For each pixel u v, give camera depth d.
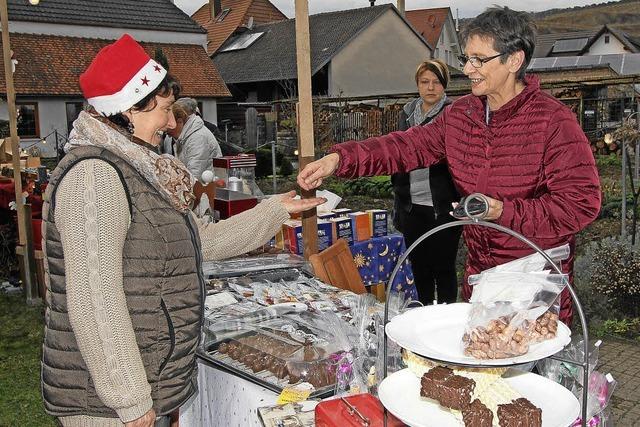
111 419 1.63
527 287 1.31
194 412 2.45
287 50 27.73
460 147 2.02
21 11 20.20
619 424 3.20
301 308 2.42
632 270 4.62
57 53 20.27
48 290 1.62
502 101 1.88
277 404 1.82
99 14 21.80
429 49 29.44
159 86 1.70
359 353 2.02
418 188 3.79
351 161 2.18
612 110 14.75
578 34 40.06
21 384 3.99
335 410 1.56
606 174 11.60
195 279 1.74
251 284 2.77
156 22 22.86
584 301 4.63
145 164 1.62
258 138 19.16
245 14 33.12
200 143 4.84
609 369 3.81
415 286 4.04
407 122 4.03
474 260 2.05
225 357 2.18
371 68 27.56
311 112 3.15
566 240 1.86
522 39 1.76
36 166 7.10
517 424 1.18
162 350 1.68
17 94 18.67
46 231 1.60
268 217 2.18
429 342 1.32
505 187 1.91
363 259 3.75
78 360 1.60
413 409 1.28
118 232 1.54
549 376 1.73
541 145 1.82
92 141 1.60
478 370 1.30
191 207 1.74
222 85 23.20
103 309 1.50
